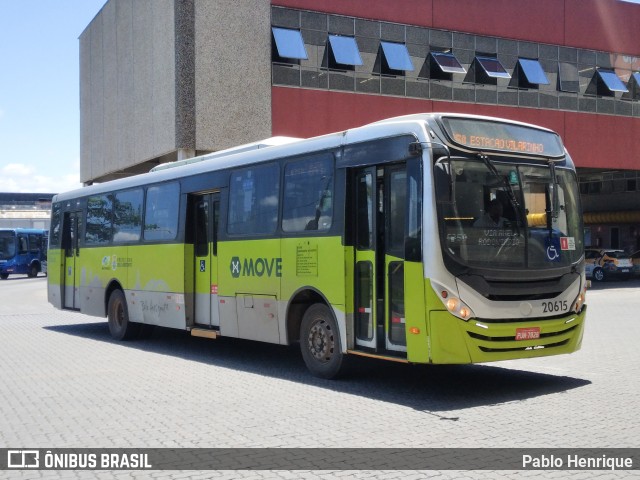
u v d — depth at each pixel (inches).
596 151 1203.9
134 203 578.2
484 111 1110.4
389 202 354.6
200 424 295.0
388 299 352.5
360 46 1027.3
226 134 939.3
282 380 396.2
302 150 408.2
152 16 989.2
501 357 336.8
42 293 1258.6
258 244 436.1
